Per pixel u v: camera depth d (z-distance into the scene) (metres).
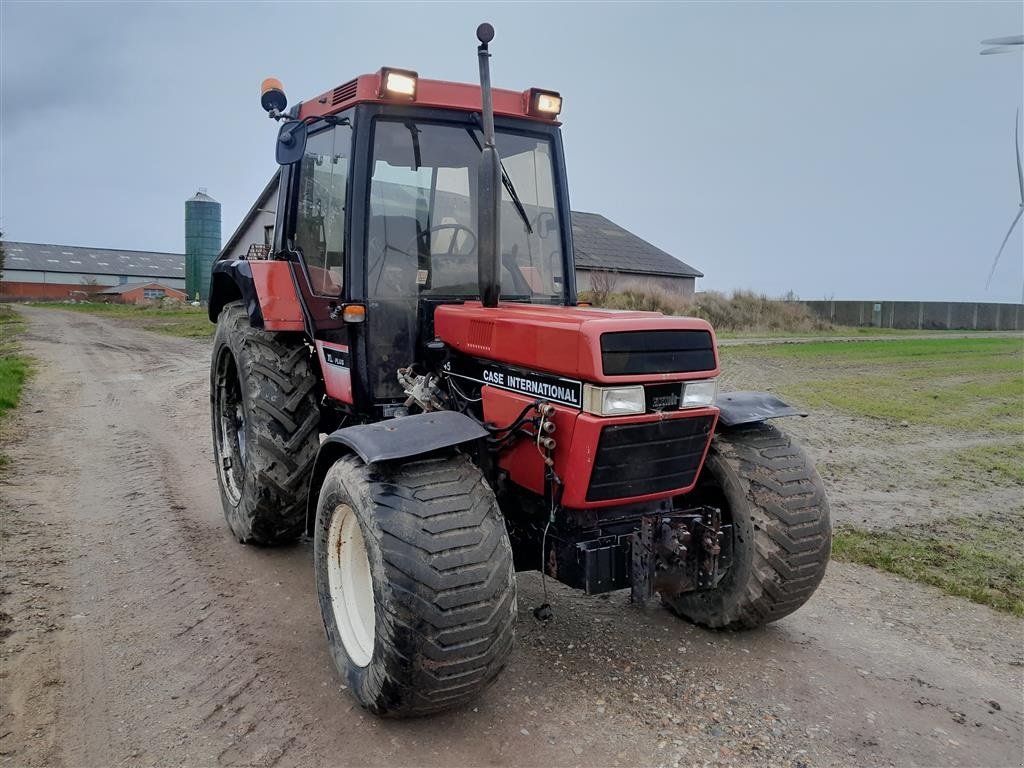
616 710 3.31
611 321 3.15
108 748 3.02
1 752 2.98
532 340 3.35
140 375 14.88
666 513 3.55
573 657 3.77
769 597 3.77
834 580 4.89
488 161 3.38
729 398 4.12
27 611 4.18
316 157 4.60
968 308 37.00
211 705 3.33
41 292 91.38
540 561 3.58
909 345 22.53
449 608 2.89
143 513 5.93
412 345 4.10
